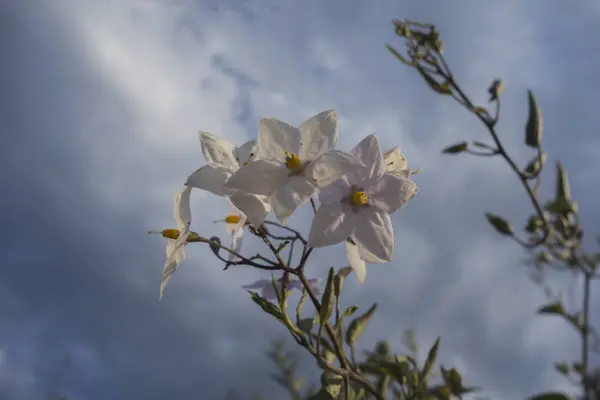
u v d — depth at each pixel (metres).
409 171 0.20
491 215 0.26
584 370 0.20
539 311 0.23
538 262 0.25
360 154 0.20
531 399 0.18
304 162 0.19
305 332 0.19
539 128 0.25
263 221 0.19
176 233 0.20
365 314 0.20
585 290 0.23
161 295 0.19
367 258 0.20
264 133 0.20
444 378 0.20
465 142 0.26
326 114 0.20
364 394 0.20
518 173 0.25
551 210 0.24
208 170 0.19
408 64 0.26
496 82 0.26
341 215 0.19
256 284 0.22
